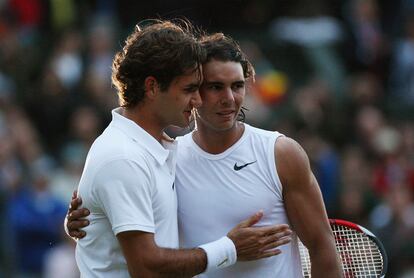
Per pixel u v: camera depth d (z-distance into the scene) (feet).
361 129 130.52
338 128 129.80
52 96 126.21
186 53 50.85
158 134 52.47
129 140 51.24
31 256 109.19
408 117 136.67
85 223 51.65
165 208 51.78
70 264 105.09
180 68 50.78
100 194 50.60
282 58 140.05
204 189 53.67
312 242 52.90
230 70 51.67
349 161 119.55
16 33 137.18
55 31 138.82
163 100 51.42
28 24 139.64
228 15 142.92
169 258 50.24
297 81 139.23
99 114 122.11
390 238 110.73
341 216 114.62
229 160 53.42
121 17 145.69
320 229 52.80
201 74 51.47
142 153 51.01
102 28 132.98
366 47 143.43
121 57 52.85
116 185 50.14
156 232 51.60
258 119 125.90
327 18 144.77
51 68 127.75
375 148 128.36
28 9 139.74
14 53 132.98
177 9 142.31
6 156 114.42
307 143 118.93
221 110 51.96
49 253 108.37
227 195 53.26
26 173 115.14
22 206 109.50
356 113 132.98
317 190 53.16
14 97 127.13
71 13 141.90
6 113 120.67
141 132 51.47
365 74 143.64
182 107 51.37
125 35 136.26
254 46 137.49
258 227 52.13
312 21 143.84
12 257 109.70
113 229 50.26
